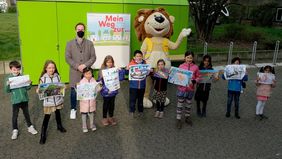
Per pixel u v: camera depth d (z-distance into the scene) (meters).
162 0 10.17
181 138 5.97
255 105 8.11
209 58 6.83
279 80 10.91
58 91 5.60
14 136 5.71
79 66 6.44
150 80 7.55
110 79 6.12
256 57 14.67
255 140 5.99
